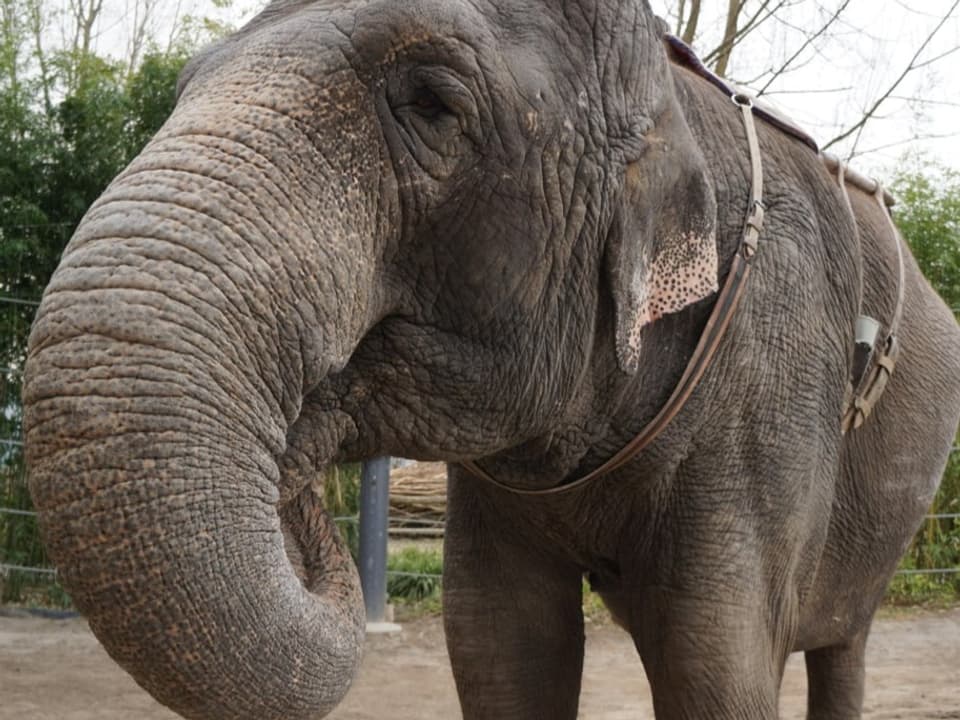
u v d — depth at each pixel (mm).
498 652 3389
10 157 8672
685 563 3096
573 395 2635
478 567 3414
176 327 1823
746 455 3150
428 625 8273
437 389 2373
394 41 2172
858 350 3576
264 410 1923
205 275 1873
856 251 3549
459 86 2229
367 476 8047
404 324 2312
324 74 2127
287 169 2031
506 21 2416
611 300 2578
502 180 2320
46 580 8352
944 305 4750
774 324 3199
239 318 1896
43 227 8766
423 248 2283
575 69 2461
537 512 3207
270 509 1922
